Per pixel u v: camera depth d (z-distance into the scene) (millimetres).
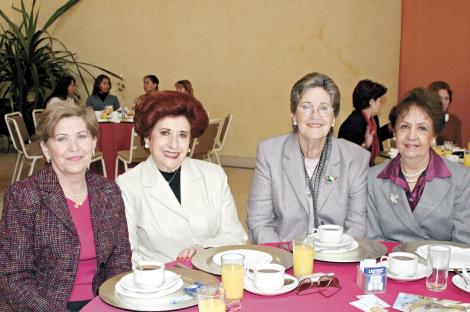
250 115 7910
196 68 8148
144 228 2213
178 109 2152
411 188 2256
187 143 2197
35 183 1936
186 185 2268
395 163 2281
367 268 1580
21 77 8219
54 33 8945
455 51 6449
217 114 8109
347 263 1818
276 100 7738
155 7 8281
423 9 6547
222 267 1561
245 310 1463
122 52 8602
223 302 1400
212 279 1649
